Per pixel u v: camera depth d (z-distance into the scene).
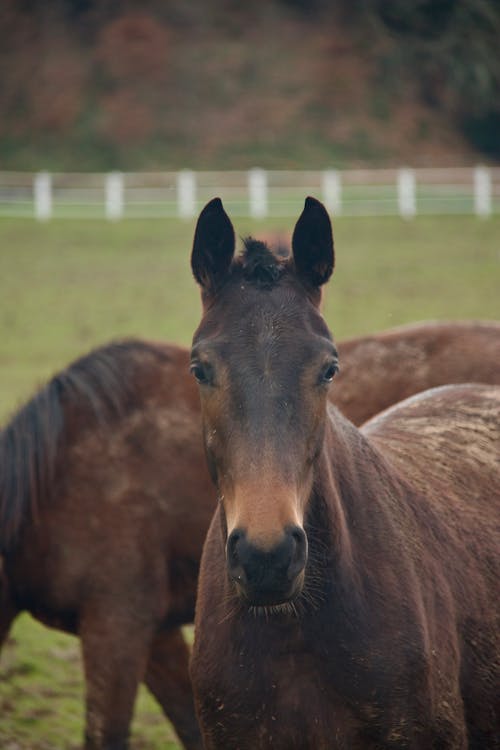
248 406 4.34
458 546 5.25
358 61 53.00
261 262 4.75
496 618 5.27
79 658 9.81
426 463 5.63
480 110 51.59
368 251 31.20
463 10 51.38
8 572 7.47
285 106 50.72
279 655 4.61
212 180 43.75
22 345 22.48
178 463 7.54
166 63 52.59
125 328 23.75
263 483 4.18
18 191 42.09
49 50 53.56
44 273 29.20
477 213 35.62
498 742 5.26
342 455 4.97
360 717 4.59
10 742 8.05
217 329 4.61
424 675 4.64
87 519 7.37
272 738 4.67
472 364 8.04
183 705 7.93
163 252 31.67
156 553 7.45
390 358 8.25
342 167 47.66
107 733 7.16
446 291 26.38
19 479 7.43
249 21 54.75
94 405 7.62
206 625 4.87
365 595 4.66
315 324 4.61
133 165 47.75
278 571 4.05
